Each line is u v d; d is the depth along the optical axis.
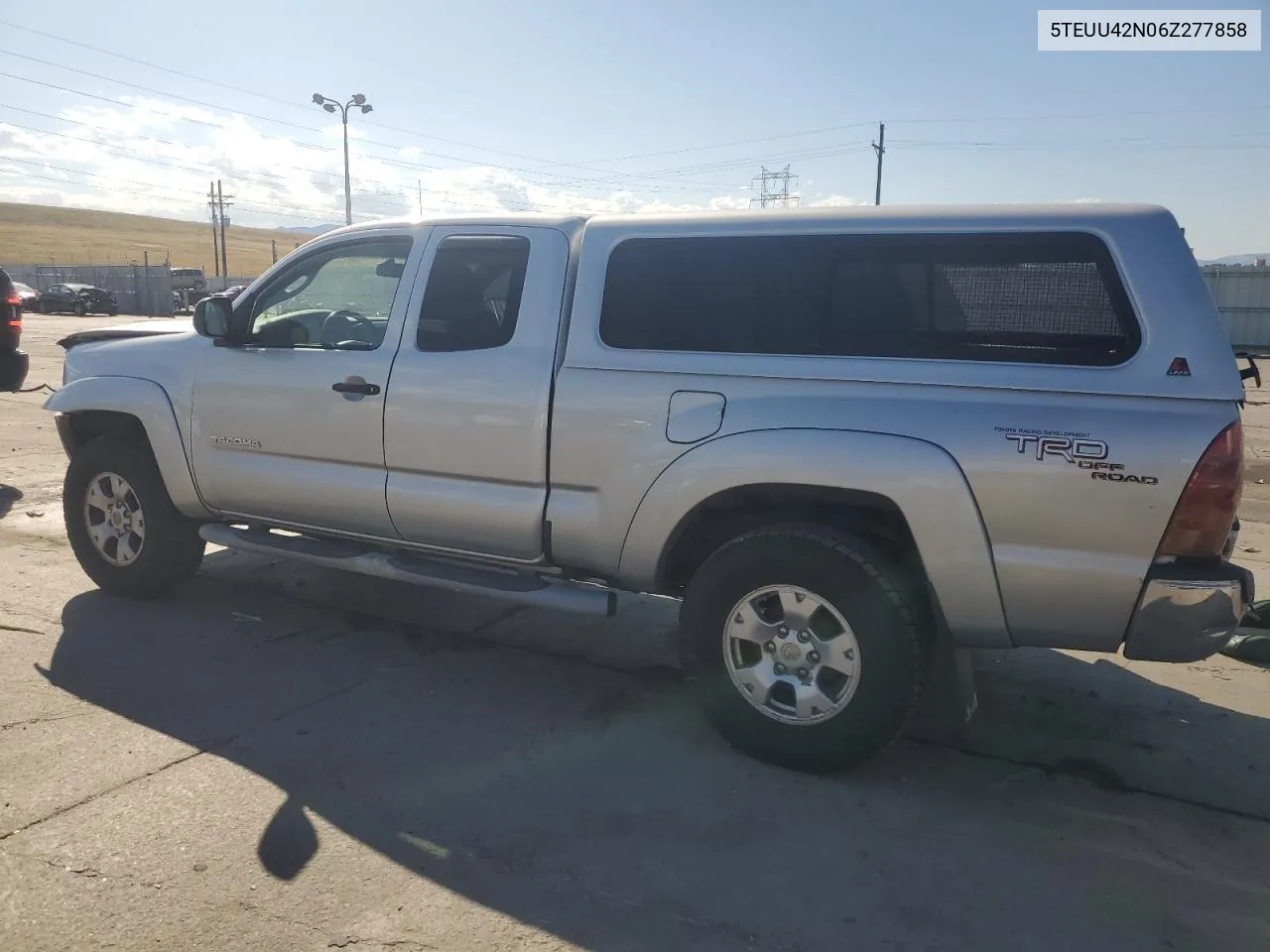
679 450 3.70
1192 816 3.39
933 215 3.49
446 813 3.28
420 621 5.23
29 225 159.75
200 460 4.93
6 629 4.89
